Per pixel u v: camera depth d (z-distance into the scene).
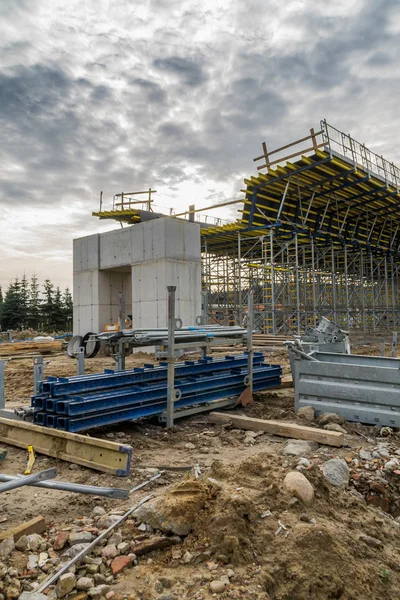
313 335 9.56
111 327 19.50
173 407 6.95
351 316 28.78
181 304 18.52
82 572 3.19
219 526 3.51
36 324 68.81
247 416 7.66
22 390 10.96
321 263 32.41
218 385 7.88
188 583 3.09
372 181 21.56
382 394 6.61
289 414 7.54
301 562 3.28
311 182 21.64
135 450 5.96
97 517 3.96
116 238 20.22
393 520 4.44
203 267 31.41
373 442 6.11
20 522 3.95
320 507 3.96
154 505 3.83
